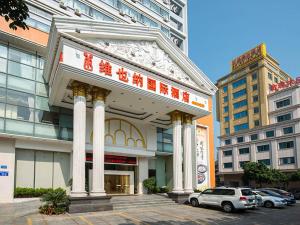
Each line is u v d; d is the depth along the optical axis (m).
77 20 15.56
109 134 22.95
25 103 18.58
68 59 14.93
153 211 16.06
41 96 19.44
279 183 45.47
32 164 18.75
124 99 19.36
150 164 27.45
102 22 16.58
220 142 63.09
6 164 17.19
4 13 6.18
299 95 50.03
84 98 16.34
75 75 15.27
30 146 18.47
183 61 21.62
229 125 63.19
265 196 21.09
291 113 50.62
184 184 22.17
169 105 20.72
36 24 20.45
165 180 28.39
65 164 20.31
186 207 18.31
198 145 29.66
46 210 14.02
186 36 37.59
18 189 17.56
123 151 23.20
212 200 17.50
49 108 19.66
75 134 15.72
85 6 24.45
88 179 21.50
